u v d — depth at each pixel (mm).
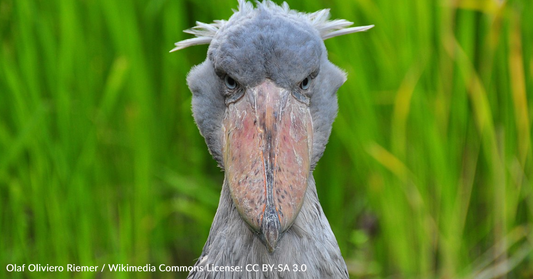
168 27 9867
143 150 9508
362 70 9250
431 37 9242
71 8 9344
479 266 9656
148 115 9672
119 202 9695
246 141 4898
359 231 10117
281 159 4812
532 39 9281
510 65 9203
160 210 9992
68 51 9281
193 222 10578
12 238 9477
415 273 9531
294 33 4957
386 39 9250
